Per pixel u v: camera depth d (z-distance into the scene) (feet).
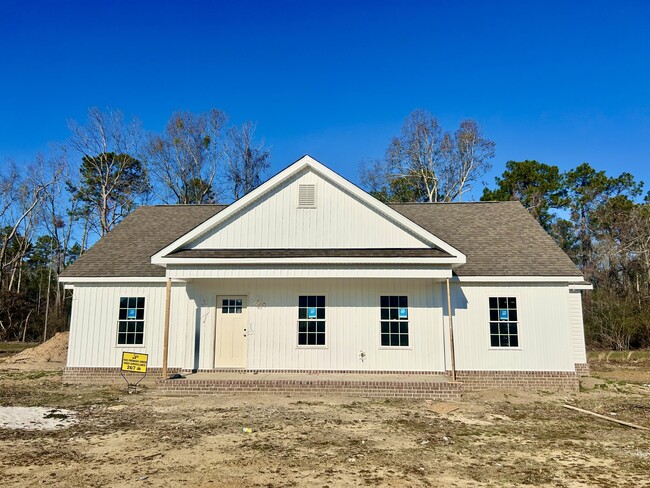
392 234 50.44
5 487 20.68
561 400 43.57
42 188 149.89
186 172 137.90
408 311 50.96
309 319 51.26
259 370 50.55
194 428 31.68
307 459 24.88
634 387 50.93
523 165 139.64
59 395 44.47
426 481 21.83
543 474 23.00
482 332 50.19
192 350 51.31
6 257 151.53
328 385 44.78
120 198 143.64
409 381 44.93
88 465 23.79
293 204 51.49
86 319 52.85
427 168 138.51
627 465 24.50
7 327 130.21
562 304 50.14
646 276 122.42
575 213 151.53
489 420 35.29
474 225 61.82
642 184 151.53
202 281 52.39
